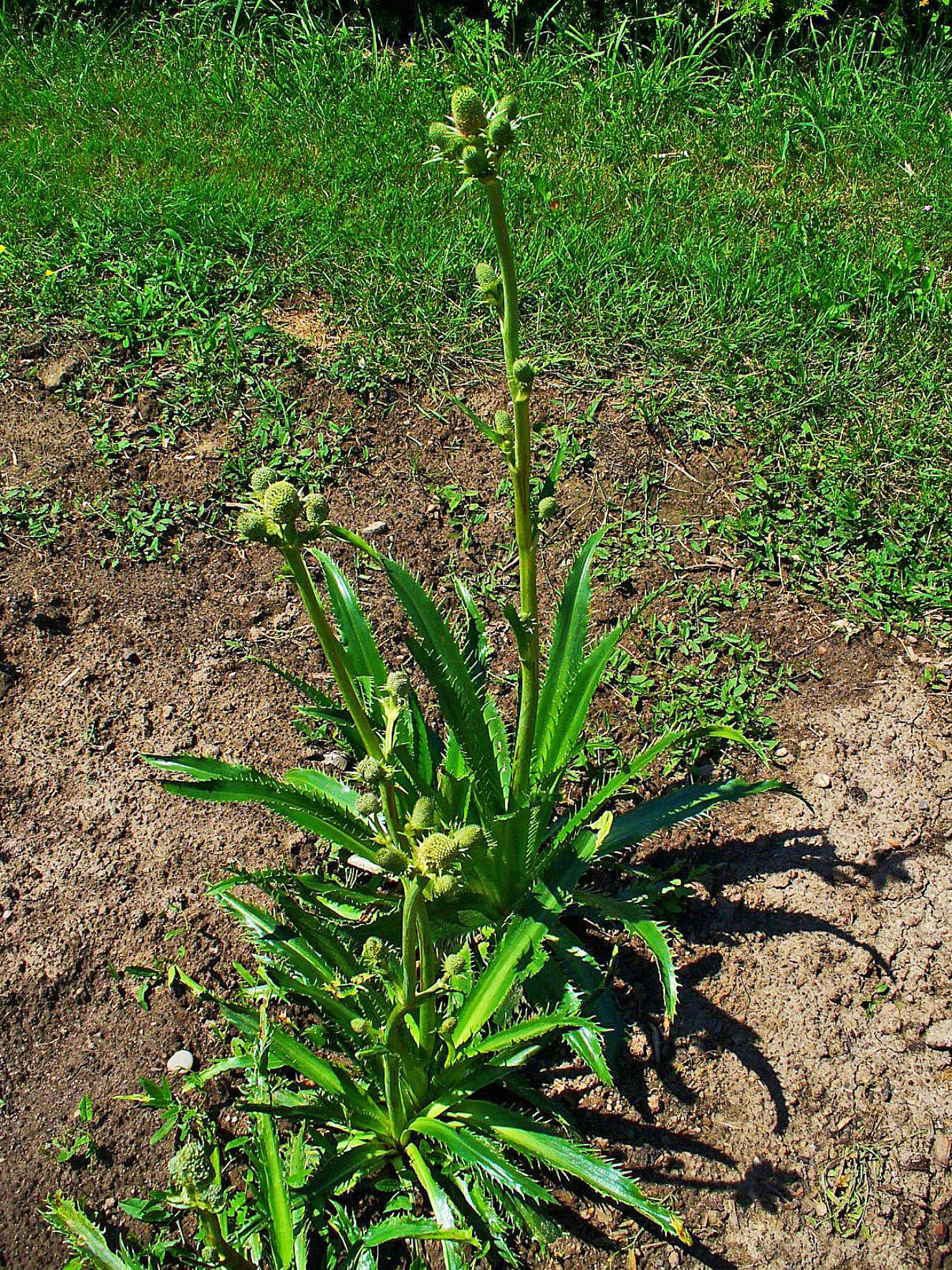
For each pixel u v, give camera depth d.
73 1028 1.21
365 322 1.97
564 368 1.92
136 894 1.30
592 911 1.27
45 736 1.44
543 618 1.58
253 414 1.83
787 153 2.40
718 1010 1.22
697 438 1.80
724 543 1.68
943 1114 1.16
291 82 2.64
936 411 1.86
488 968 1.07
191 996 1.23
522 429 0.93
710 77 2.68
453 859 0.80
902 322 2.02
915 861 1.33
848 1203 1.11
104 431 1.78
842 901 1.30
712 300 2.01
